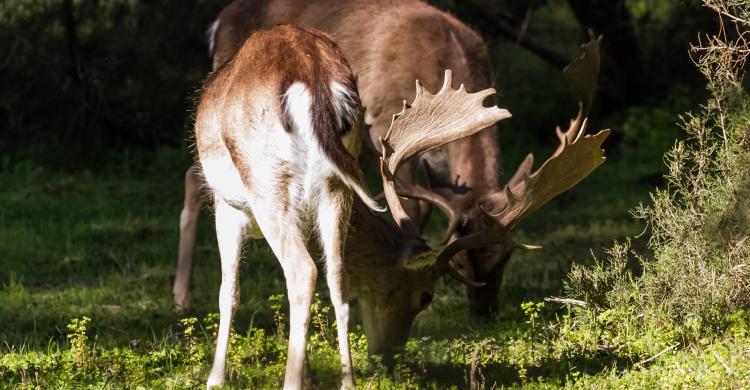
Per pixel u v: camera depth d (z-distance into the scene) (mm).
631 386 8562
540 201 9797
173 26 23359
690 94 27250
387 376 9516
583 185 23453
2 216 19016
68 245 16938
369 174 21797
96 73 24641
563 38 32219
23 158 24719
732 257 9883
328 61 8508
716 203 9953
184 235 13641
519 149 28094
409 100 13648
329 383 9109
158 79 24188
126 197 21766
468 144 12562
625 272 10867
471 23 27125
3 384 9258
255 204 8383
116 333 11906
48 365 9773
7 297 13664
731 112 10328
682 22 28172
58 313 12844
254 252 16578
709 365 8719
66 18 24000
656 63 28875
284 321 12414
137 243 17531
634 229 17703
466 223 11836
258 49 8695
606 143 27641
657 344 9617
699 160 10258
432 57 13703
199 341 11141
